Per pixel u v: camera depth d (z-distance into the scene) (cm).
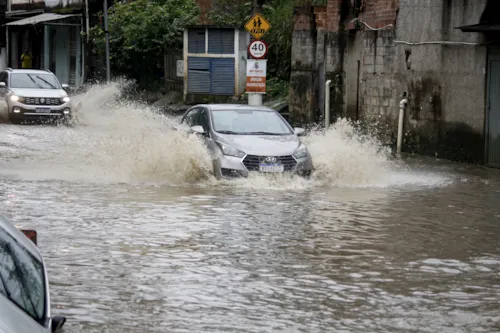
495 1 2408
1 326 552
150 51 5212
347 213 1636
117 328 910
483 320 959
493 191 1966
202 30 4703
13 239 668
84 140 3045
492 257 1276
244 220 1534
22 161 2394
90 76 5716
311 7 3669
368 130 3180
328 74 3491
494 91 2425
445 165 2505
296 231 1445
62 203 1686
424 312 987
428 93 2755
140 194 1819
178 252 1267
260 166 1994
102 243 1320
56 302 1000
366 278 1137
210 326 923
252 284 1095
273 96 4262
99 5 5953
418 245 1352
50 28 6544
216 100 4666
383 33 3061
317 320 949
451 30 2628
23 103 3844
